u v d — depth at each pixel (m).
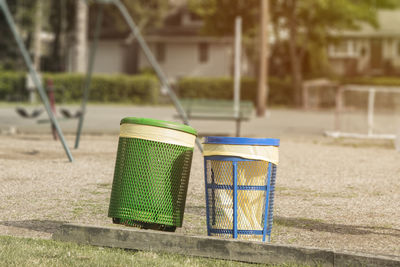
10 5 63.44
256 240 7.35
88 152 17.62
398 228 8.88
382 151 20.11
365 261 6.31
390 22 78.31
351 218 9.52
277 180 13.30
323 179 13.62
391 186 12.83
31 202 10.10
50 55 77.00
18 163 14.84
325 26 59.66
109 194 11.02
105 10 72.50
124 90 57.97
